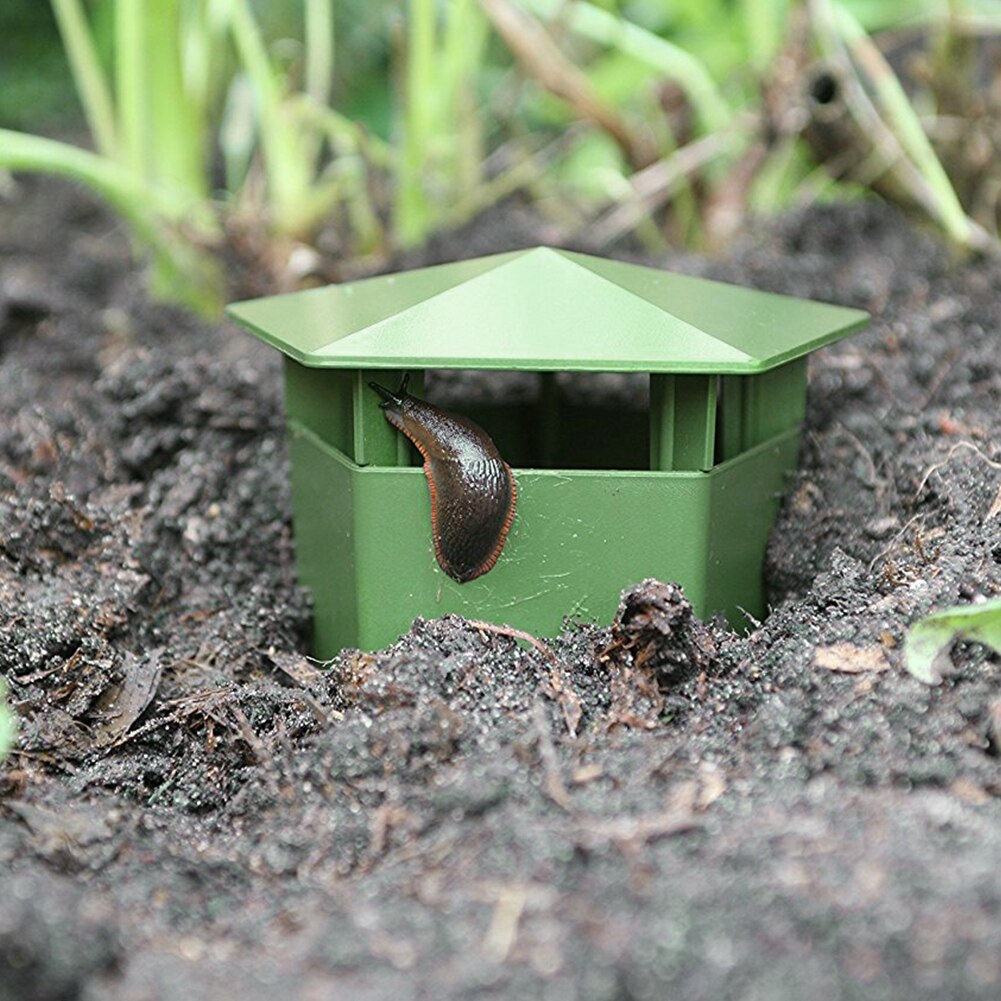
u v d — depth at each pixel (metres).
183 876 0.60
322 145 1.07
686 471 0.65
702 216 0.91
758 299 0.69
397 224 0.90
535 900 0.56
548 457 0.74
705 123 0.92
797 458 0.71
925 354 0.77
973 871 0.55
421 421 0.65
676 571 0.66
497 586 0.66
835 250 0.87
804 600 0.67
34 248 1.02
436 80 0.91
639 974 0.54
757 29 0.88
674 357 0.64
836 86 0.84
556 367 0.64
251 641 0.70
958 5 0.84
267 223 0.87
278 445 0.77
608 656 0.64
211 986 0.55
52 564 0.72
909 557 0.67
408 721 0.62
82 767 0.65
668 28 1.02
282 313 0.68
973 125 0.86
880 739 0.60
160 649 0.70
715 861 0.56
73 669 0.67
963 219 0.83
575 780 0.60
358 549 0.66
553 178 1.02
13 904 0.56
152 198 0.84
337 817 0.61
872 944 0.54
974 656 0.62
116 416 0.78
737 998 0.54
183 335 0.86
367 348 0.64
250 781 0.63
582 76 0.91
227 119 1.02
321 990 0.55
